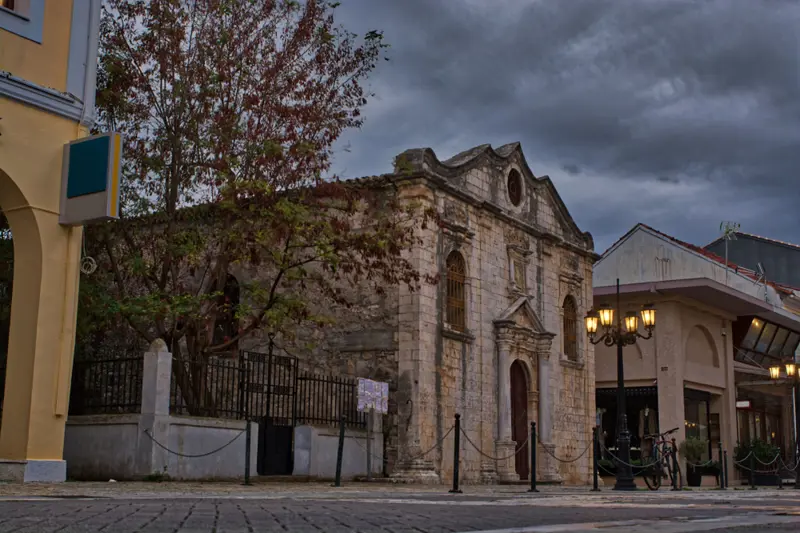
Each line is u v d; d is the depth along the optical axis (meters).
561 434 29.69
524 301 27.78
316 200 21.25
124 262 21.23
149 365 16.48
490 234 27.02
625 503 10.02
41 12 14.17
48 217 13.94
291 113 20.27
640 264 39.00
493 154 27.66
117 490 11.27
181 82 20.12
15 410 13.56
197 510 6.74
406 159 23.78
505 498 11.45
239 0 20.55
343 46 21.20
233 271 25.55
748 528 5.35
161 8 20.06
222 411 19.48
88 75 14.80
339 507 7.71
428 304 23.52
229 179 19.66
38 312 13.64
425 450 22.80
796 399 28.97
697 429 37.34
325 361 23.98
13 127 13.55
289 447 20.14
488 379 25.94
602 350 36.56
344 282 24.19
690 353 36.41
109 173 13.77
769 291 39.53
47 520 5.38
